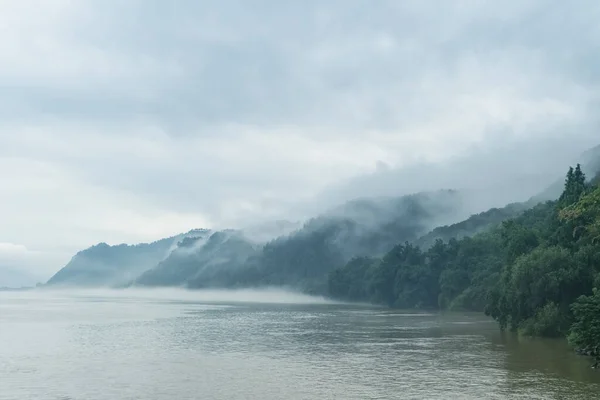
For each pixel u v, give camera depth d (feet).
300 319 533.55
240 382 196.34
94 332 391.86
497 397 165.37
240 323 479.82
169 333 385.91
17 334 375.86
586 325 223.92
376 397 169.07
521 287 329.52
